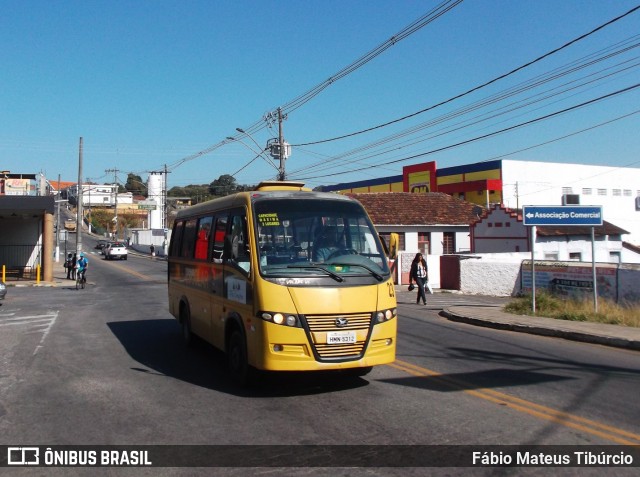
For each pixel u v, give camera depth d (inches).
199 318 407.2
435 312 723.4
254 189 381.4
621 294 826.2
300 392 305.0
